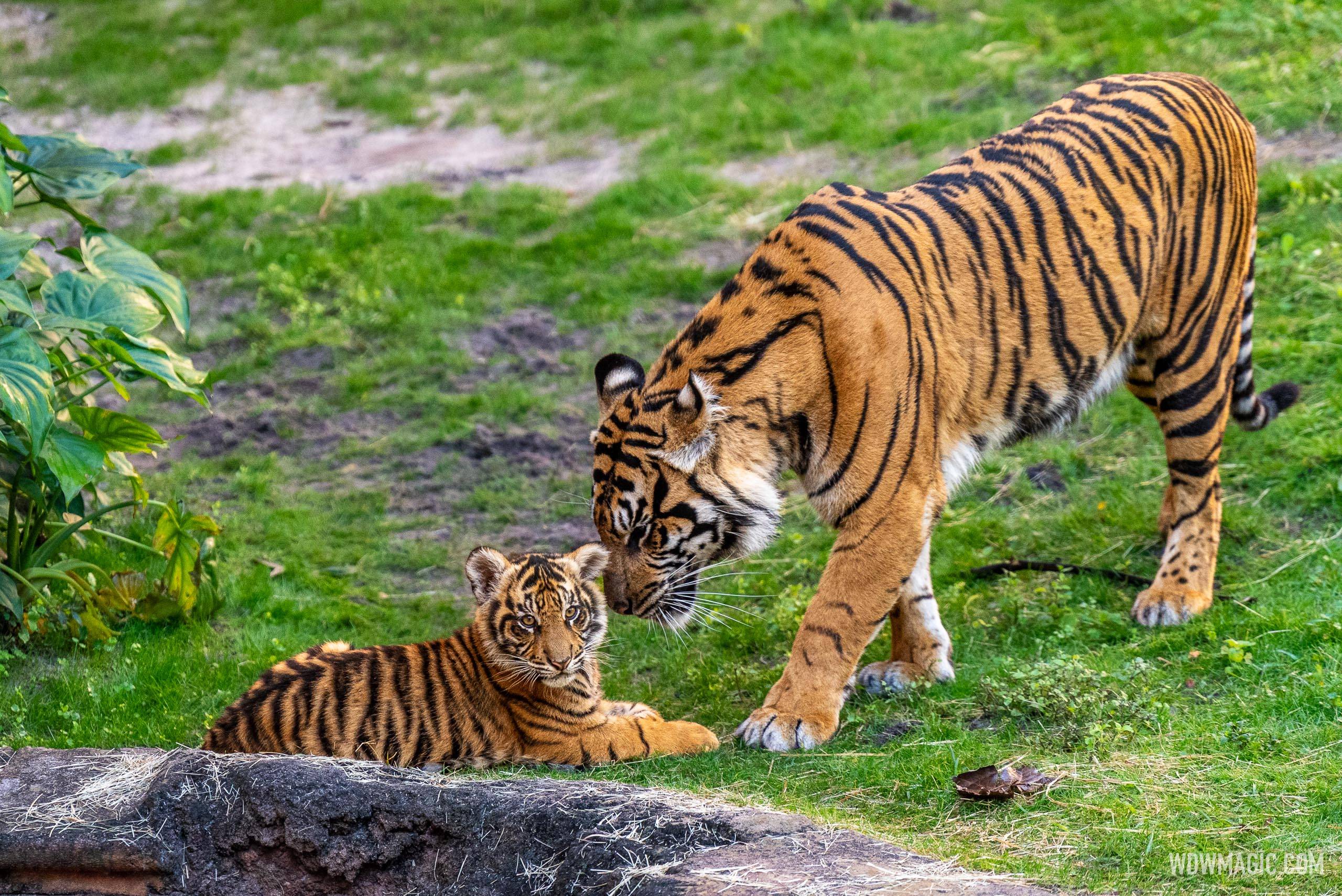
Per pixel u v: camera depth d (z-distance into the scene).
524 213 19.30
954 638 10.23
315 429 15.42
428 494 14.13
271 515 13.68
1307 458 11.63
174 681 10.55
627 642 11.14
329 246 18.95
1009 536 11.91
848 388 8.84
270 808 7.46
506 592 8.79
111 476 14.40
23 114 23.91
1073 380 9.84
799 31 23.39
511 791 7.37
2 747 8.68
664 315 16.75
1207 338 10.24
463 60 24.97
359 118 23.30
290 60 25.77
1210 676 9.05
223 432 15.44
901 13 23.53
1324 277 14.16
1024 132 10.02
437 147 21.91
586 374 15.88
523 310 17.31
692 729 9.08
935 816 7.59
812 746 8.76
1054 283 9.56
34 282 12.17
